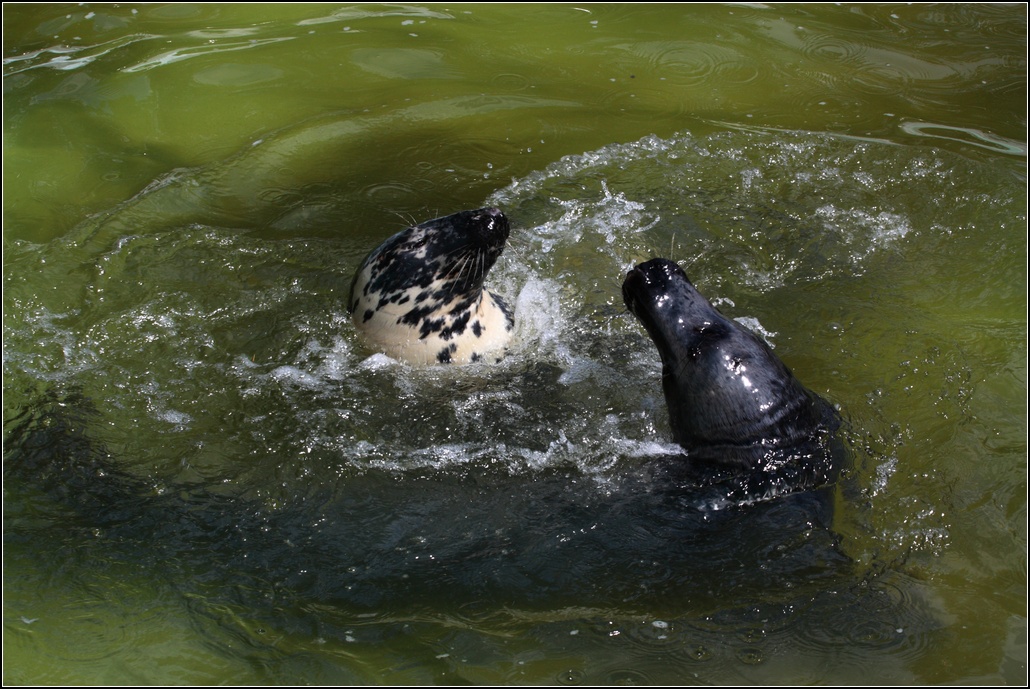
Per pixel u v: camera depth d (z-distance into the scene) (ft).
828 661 16.49
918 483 19.36
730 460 18.92
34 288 25.02
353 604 17.46
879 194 29.17
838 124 32.63
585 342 23.54
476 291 22.49
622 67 36.27
